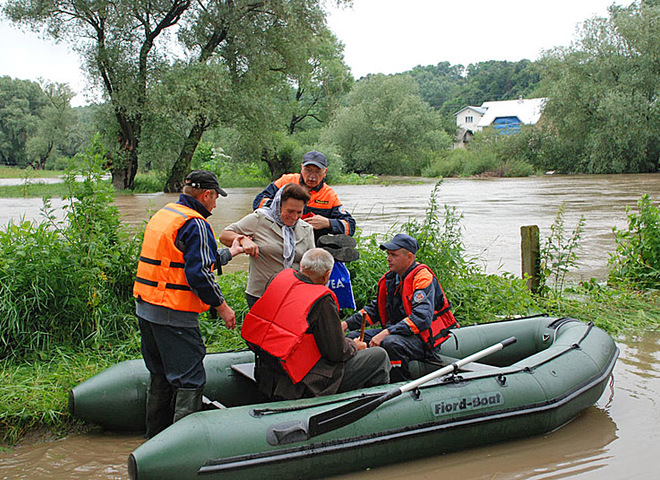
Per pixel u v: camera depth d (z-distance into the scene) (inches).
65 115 3006.9
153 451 131.5
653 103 1660.9
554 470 149.9
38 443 166.1
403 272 190.7
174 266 150.1
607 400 192.9
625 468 150.5
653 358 231.3
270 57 1119.6
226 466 133.5
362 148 2183.8
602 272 375.9
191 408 151.2
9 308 205.9
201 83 1026.1
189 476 131.8
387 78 2223.2
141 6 1041.5
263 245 180.9
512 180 1636.3
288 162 1630.2
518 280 294.2
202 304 154.3
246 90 1139.9
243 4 1064.2
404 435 149.9
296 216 180.9
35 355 208.1
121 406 166.7
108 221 238.5
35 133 3452.3
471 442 159.9
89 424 175.9
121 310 230.2
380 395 152.0
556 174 1925.4
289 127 2204.7
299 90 2126.0
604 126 1733.5
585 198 923.4
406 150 2174.0
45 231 230.1
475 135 2409.0
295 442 139.9
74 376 191.0
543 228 562.6
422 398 156.2
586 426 175.0
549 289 312.7
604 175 1705.2
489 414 160.1
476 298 281.0
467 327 214.5
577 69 1781.5
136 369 172.7
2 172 2391.7
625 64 1720.0
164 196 1064.8
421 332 183.8
